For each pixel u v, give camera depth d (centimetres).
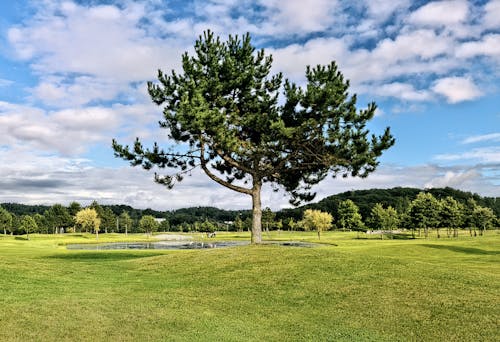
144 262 2439
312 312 1383
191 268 2116
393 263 1988
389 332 1192
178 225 17438
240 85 2895
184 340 1064
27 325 1065
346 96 2789
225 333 1150
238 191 2964
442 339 1130
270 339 1132
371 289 1583
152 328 1141
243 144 2844
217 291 1658
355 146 2748
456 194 16962
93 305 1311
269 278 1802
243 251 2411
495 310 1326
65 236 11288
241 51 2970
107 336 1041
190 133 2723
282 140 2814
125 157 2844
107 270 2158
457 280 1684
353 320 1297
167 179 2956
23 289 1469
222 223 19162
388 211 9738
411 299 1458
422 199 8838
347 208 9531
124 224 15125
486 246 3694
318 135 2827
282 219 15412
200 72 2814
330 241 7281
